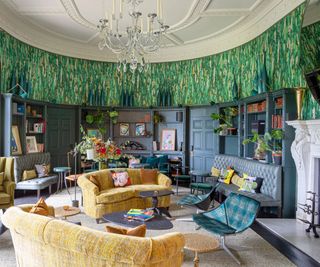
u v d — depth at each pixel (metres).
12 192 5.07
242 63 7.31
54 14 6.50
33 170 6.88
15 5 6.06
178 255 2.32
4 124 6.38
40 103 7.50
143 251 1.99
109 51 9.07
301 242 4.11
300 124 4.71
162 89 9.08
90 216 5.14
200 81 8.56
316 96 4.23
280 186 5.13
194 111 8.63
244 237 4.32
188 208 5.95
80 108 8.61
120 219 3.77
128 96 9.09
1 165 5.26
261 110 6.03
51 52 8.19
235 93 7.34
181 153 8.70
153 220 3.74
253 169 5.88
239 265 3.41
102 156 5.57
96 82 9.03
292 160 5.16
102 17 6.64
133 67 5.59
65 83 8.54
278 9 5.75
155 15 4.82
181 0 5.77
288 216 5.18
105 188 5.61
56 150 8.23
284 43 5.59
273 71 5.98
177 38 7.99
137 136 9.14
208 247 2.86
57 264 2.28
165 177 6.04
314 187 4.70
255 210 3.75
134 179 6.13
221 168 7.26
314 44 4.12
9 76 6.83
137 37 5.46
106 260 2.05
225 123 7.59
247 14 6.37
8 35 6.74
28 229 2.36
